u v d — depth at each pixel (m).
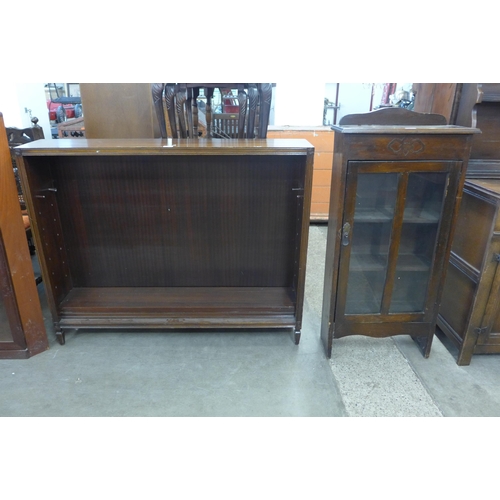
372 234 1.66
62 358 1.82
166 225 2.00
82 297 2.00
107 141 1.74
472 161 1.87
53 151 1.53
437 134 1.45
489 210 1.56
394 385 1.66
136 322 1.88
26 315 1.77
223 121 2.51
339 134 1.52
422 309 1.76
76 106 4.64
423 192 1.61
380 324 1.77
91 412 1.51
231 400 1.57
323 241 3.34
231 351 1.88
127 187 1.91
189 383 1.67
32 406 1.54
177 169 1.88
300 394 1.60
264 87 1.85
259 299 1.98
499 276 1.60
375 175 1.55
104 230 2.00
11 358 1.81
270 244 2.04
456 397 1.59
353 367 1.77
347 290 1.72
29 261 1.74
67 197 1.92
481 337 1.72
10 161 1.61
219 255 2.07
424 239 1.70
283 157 1.85
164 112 1.96
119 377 1.70
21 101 3.99
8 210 1.62
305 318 2.16
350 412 1.51
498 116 1.82
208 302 1.95
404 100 3.53
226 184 1.91
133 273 2.10
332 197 1.68
